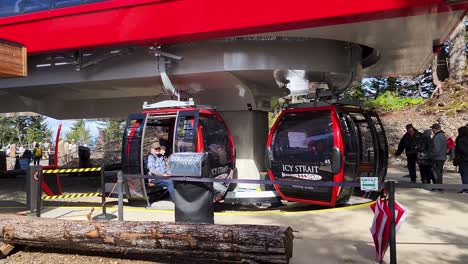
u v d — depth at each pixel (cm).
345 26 743
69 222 477
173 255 440
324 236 575
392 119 1995
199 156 533
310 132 742
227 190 809
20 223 489
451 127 1694
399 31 788
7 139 4875
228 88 941
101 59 891
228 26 730
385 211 444
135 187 815
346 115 745
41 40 866
